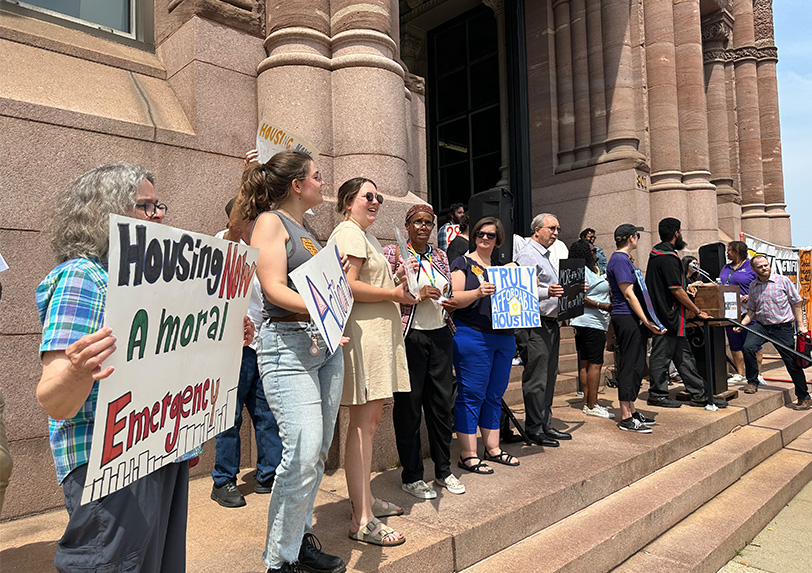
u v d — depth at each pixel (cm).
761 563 349
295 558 210
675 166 933
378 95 408
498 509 295
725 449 484
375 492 323
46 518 278
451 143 1138
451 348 328
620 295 484
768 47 1262
